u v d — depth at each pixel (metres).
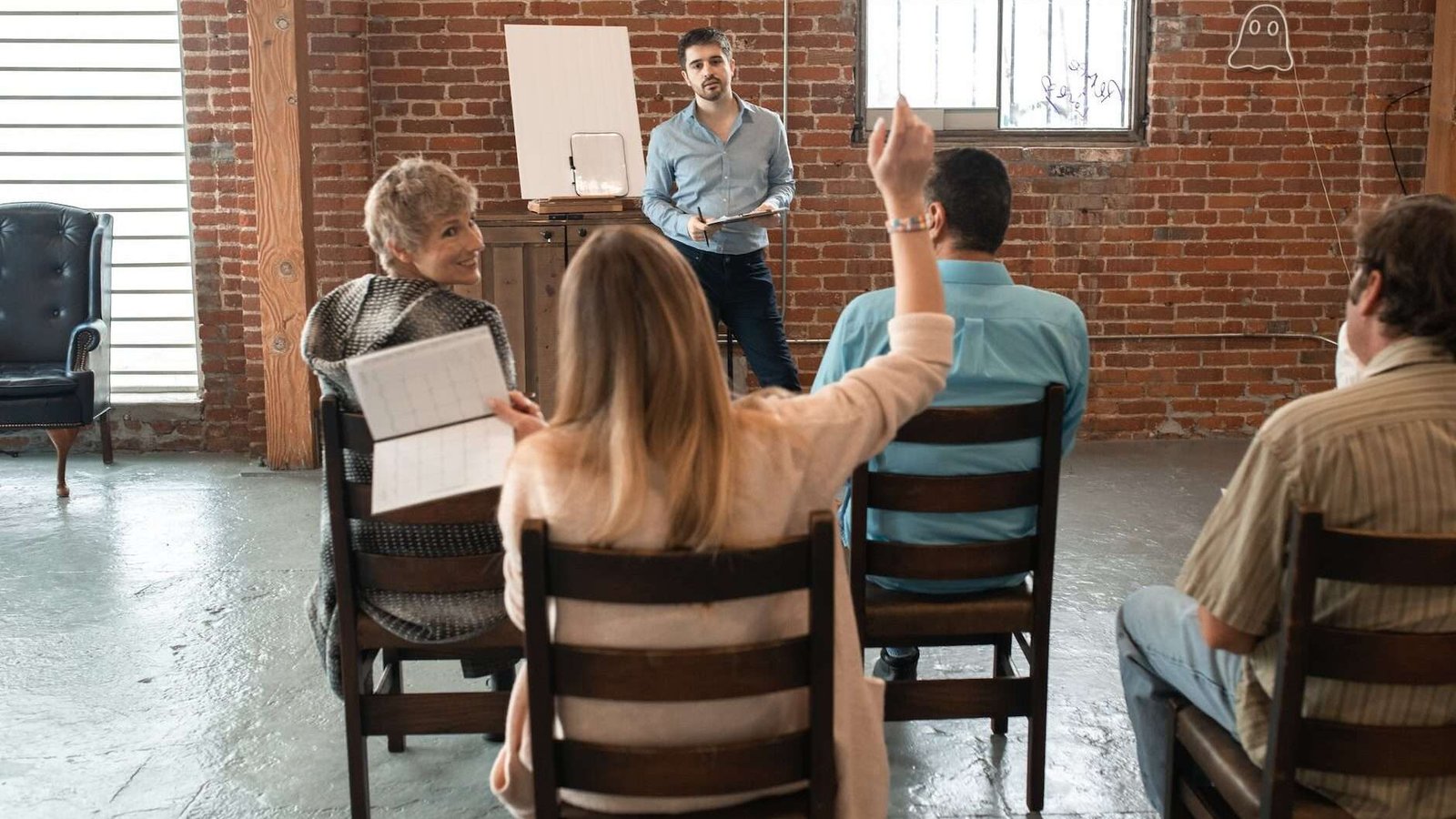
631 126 5.96
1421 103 6.32
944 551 2.63
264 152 5.69
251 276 6.06
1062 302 2.70
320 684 3.56
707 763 1.63
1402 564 1.69
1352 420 1.75
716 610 1.60
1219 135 6.39
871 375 1.63
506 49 6.00
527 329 5.82
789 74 6.27
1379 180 6.35
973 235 2.67
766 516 1.58
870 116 6.38
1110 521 5.09
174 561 4.62
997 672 3.05
